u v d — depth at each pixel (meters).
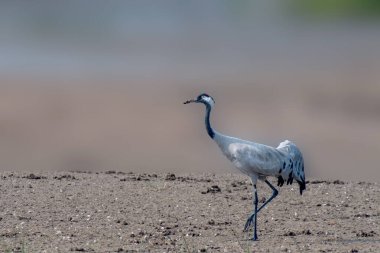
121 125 30.61
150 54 47.59
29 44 51.03
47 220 16.03
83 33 55.69
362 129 29.72
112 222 15.95
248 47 50.28
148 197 17.45
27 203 16.94
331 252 14.41
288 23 60.44
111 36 54.84
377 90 36.19
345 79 38.75
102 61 45.09
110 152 27.47
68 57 46.47
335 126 30.09
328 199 17.64
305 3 64.88
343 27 58.91
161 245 14.73
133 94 35.59
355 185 18.94
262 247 14.66
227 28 58.56
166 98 34.91
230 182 18.78
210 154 27.23
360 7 62.38
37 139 28.84
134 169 25.73
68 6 64.00
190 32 56.47
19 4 62.84
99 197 17.39
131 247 14.60
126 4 65.38
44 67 42.62
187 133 29.53
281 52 48.03
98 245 14.69
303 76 39.72
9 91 35.75
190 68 42.47
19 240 14.91
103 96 35.16
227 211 16.73
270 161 15.41
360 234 15.41
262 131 29.83
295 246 14.73
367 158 26.45
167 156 26.98
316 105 33.34
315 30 57.78
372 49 48.78
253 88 36.88
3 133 29.41
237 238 15.19
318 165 25.78
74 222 15.94
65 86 37.22
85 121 31.08
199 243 14.84
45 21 59.12
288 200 17.53
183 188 18.12
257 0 66.81
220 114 32.00
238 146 15.48
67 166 26.22
